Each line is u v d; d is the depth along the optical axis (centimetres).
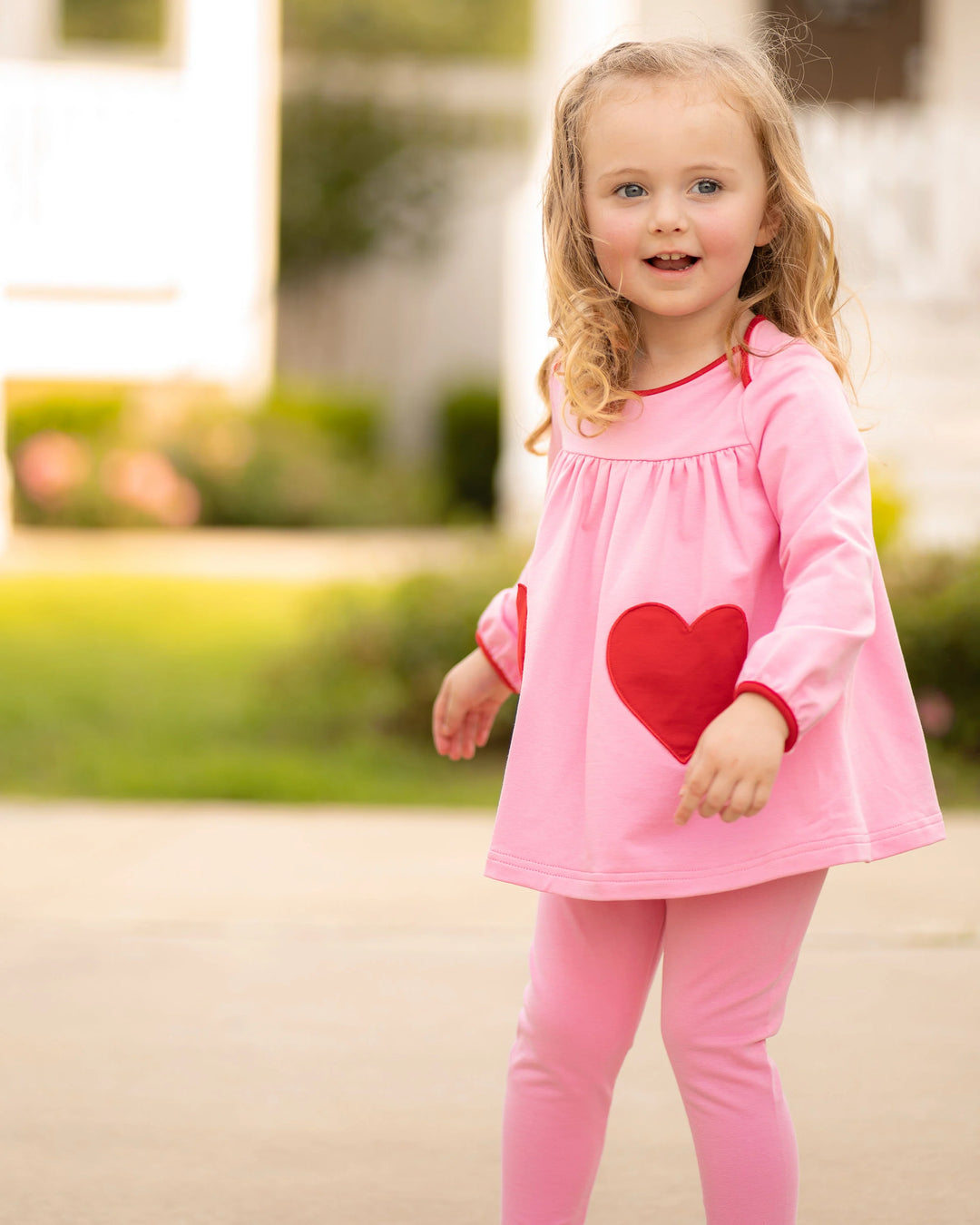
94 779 559
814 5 1127
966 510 811
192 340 1132
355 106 1823
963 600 597
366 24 1927
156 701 668
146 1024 303
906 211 898
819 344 202
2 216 1102
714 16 1045
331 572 973
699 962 185
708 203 192
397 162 1834
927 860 434
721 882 180
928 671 597
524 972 334
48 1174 237
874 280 888
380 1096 268
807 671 167
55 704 657
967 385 852
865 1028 298
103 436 1276
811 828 181
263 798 544
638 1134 252
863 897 391
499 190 1859
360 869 426
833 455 185
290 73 1869
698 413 195
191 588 902
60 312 1118
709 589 187
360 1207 227
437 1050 289
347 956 345
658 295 194
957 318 869
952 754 590
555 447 216
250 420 1321
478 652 225
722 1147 181
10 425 1255
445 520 1421
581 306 200
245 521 1291
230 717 648
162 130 1118
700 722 185
